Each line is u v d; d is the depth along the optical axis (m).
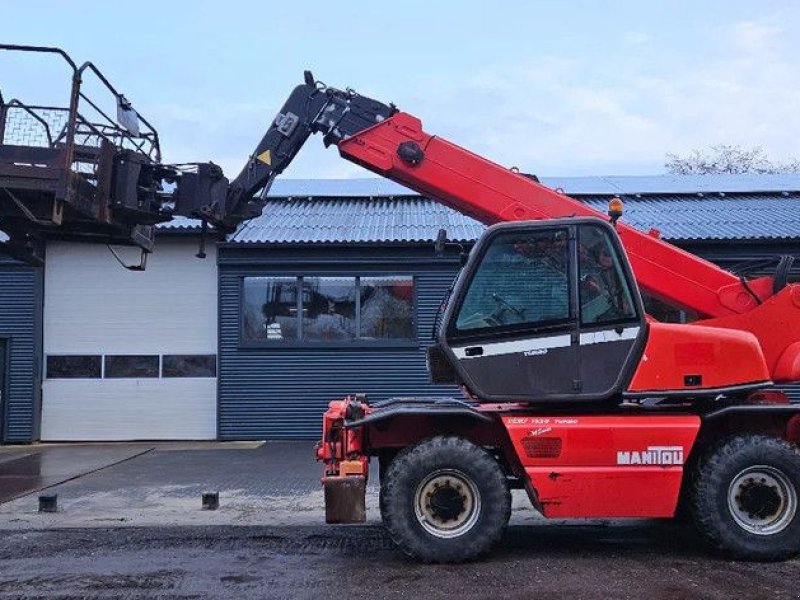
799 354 7.78
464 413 7.39
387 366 17.20
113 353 17.62
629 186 21.94
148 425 17.52
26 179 7.20
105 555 7.82
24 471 13.33
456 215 19.17
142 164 8.09
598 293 7.53
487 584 6.67
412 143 8.43
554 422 7.39
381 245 17.09
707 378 7.55
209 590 6.60
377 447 7.80
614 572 7.02
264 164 8.62
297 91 8.70
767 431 7.77
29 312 17.45
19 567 7.38
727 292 8.06
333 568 7.25
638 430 7.37
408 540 7.25
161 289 17.72
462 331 7.54
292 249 17.23
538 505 7.36
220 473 13.01
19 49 7.59
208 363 17.64
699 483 7.39
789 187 21.52
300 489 11.52
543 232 7.59
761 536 7.29
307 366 17.25
